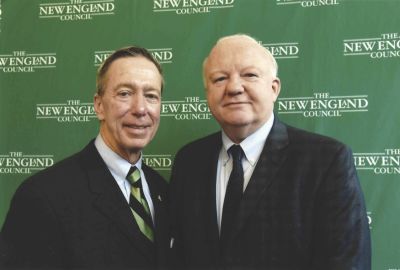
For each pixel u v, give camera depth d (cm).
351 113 191
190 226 156
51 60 216
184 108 205
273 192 142
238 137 153
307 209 139
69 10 215
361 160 190
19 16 220
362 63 191
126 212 148
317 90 193
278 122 157
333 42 193
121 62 151
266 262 139
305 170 142
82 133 213
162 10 208
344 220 134
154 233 156
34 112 217
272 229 140
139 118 149
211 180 157
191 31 205
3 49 220
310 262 138
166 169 206
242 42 150
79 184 148
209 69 152
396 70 188
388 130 188
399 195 186
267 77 149
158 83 156
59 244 139
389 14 189
